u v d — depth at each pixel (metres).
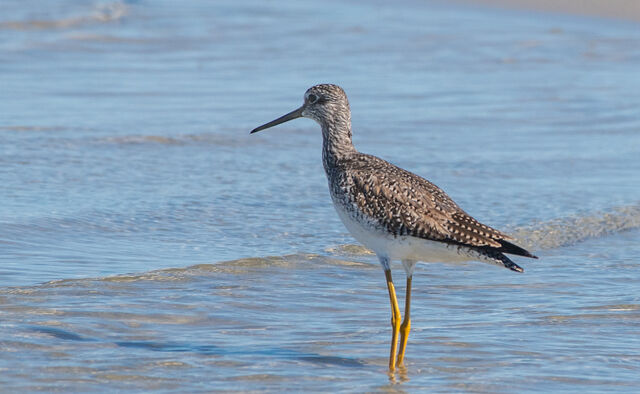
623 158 18.88
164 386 9.08
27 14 31.62
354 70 26.53
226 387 9.10
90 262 12.65
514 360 9.84
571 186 16.94
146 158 17.89
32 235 13.55
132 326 10.55
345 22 33.09
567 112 22.61
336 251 13.56
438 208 9.65
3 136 18.69
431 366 9.69
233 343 10.20
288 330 10.62
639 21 34.94
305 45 29.61
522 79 25.98
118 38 29.69
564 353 10.01
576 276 12.66
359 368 9.64
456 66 27.38
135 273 12.21
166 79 24.88
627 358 9.88
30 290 11.42
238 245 13.66
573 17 35.16
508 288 12.16
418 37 31.06
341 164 10.45
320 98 10.80
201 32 30.92
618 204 15.95
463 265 13.18
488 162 18.42
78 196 15.45
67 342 10.00
